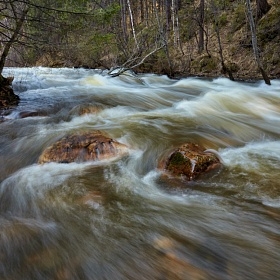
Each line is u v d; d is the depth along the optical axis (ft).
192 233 9.93
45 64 78.02
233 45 59.21
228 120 24.16
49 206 11.80
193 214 11.03
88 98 32.81
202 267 8.38
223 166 14.53
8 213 11.60
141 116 24.85
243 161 15.30
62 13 28.58
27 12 27.71
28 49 30.09
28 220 10.93
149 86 45.57
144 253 9.00
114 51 61.21
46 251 9.08
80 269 8.37
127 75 53.16
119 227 10.32
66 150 15.67
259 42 52.95
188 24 78.64
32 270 8.32
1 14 25.63
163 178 13.89
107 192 12.68
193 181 13.30
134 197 12.30
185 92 38.70
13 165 16.11
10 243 9.43
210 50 63.31
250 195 12.07
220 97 31.04
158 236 9.81
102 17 30.32
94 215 11.06
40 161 15.52
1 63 29.86
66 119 24.06
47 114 25.75
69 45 30.50
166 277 8.06
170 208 11.46
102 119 23.85
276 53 48.60
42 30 28.30
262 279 7.89
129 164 15.38
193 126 21.95
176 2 83.15
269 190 12.35
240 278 7.93
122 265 8.52
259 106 29.14
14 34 27.71
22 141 19.15
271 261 8.55
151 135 19.51
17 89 38.34
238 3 69.67
